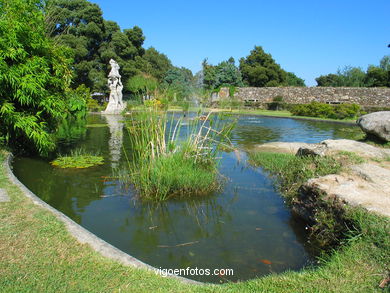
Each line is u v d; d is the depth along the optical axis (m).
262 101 30.06
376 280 2.06
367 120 7.31
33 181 5.02
